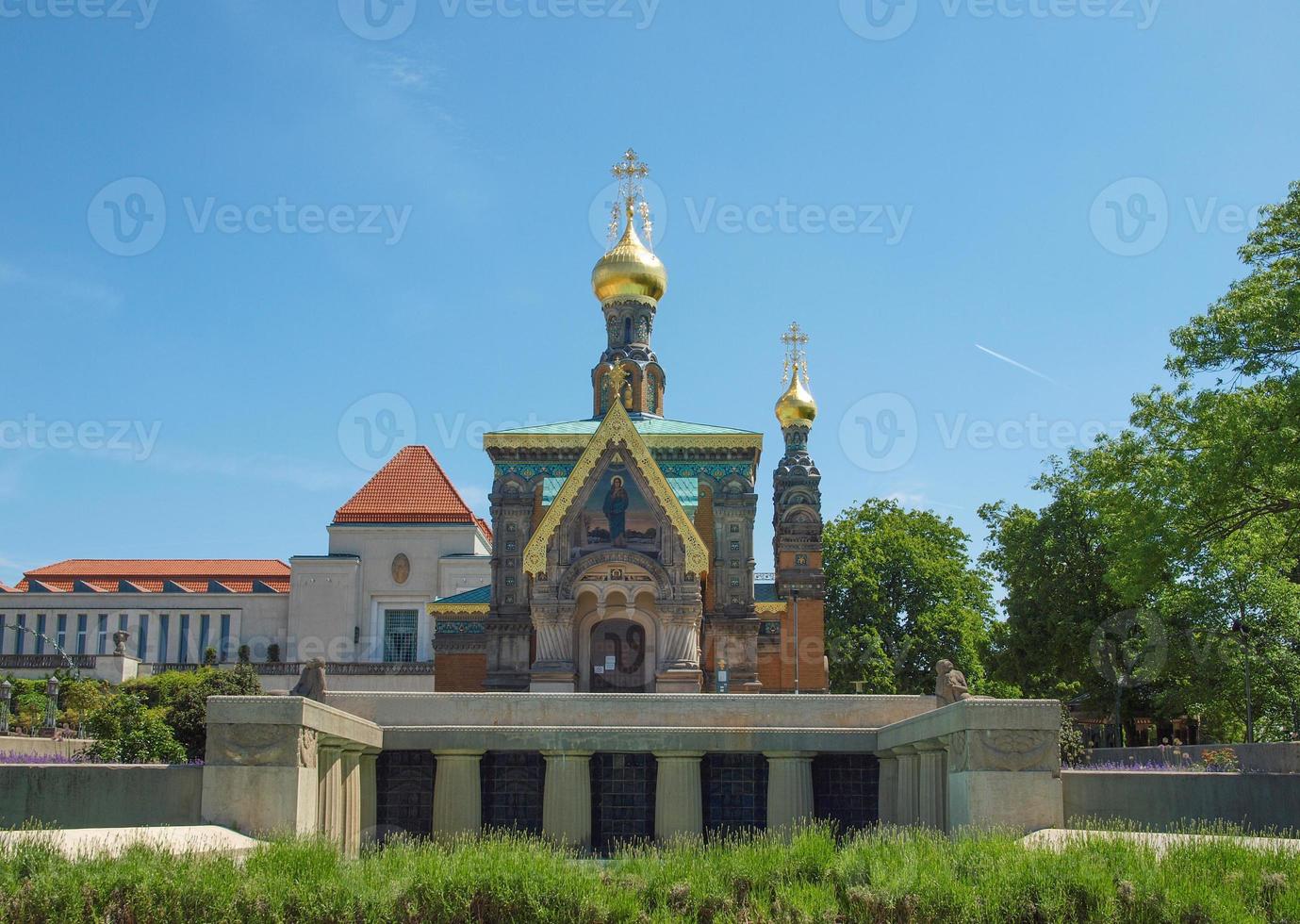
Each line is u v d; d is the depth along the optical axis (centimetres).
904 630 9094
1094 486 5647
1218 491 4100
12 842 2361
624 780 4116
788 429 8175
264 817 2936
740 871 2500
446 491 9219
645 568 6009
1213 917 2114
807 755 3975
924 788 3378
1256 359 4116
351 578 8769
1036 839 2741
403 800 4044
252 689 5147
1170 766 4238
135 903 2219
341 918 2306
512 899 2359
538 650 5978
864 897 2317
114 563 10212
